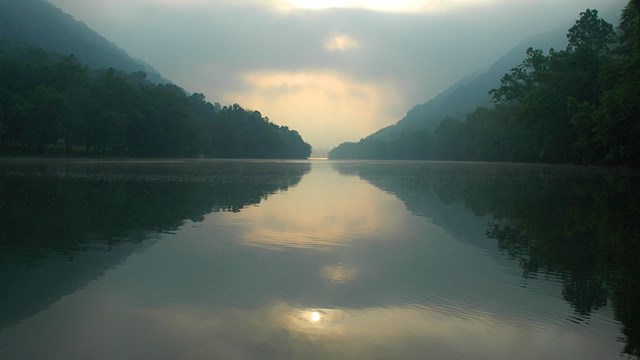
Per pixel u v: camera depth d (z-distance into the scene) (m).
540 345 8.16
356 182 46.84
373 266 13.09
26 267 12.46
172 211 23.19
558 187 38.44
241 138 181.38
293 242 16.14
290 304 9.93
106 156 108.00
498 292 10.86
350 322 9.00
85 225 18.91
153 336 8.27
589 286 11.33
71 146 113.00
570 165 80.31
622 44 56.69
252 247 15.27
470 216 22.70
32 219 20.08
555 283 11.60
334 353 7.72
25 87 91.69
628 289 11.09
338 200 29.41
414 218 22.00
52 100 86.50
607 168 65.88
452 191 36.31
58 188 32.91
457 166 95.62
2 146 91.25
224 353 7.66
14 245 15.12
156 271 12.26
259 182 44.47
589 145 61.44
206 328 8.62
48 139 89.81
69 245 15.20
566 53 70.88
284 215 22.34
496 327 8.88
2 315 9.12
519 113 75.25
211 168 72.88
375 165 110.00
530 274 12.37
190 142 132.38
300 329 8.66
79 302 9.84
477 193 34.44
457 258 14.08
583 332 8.70
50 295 10.26
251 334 8.39
